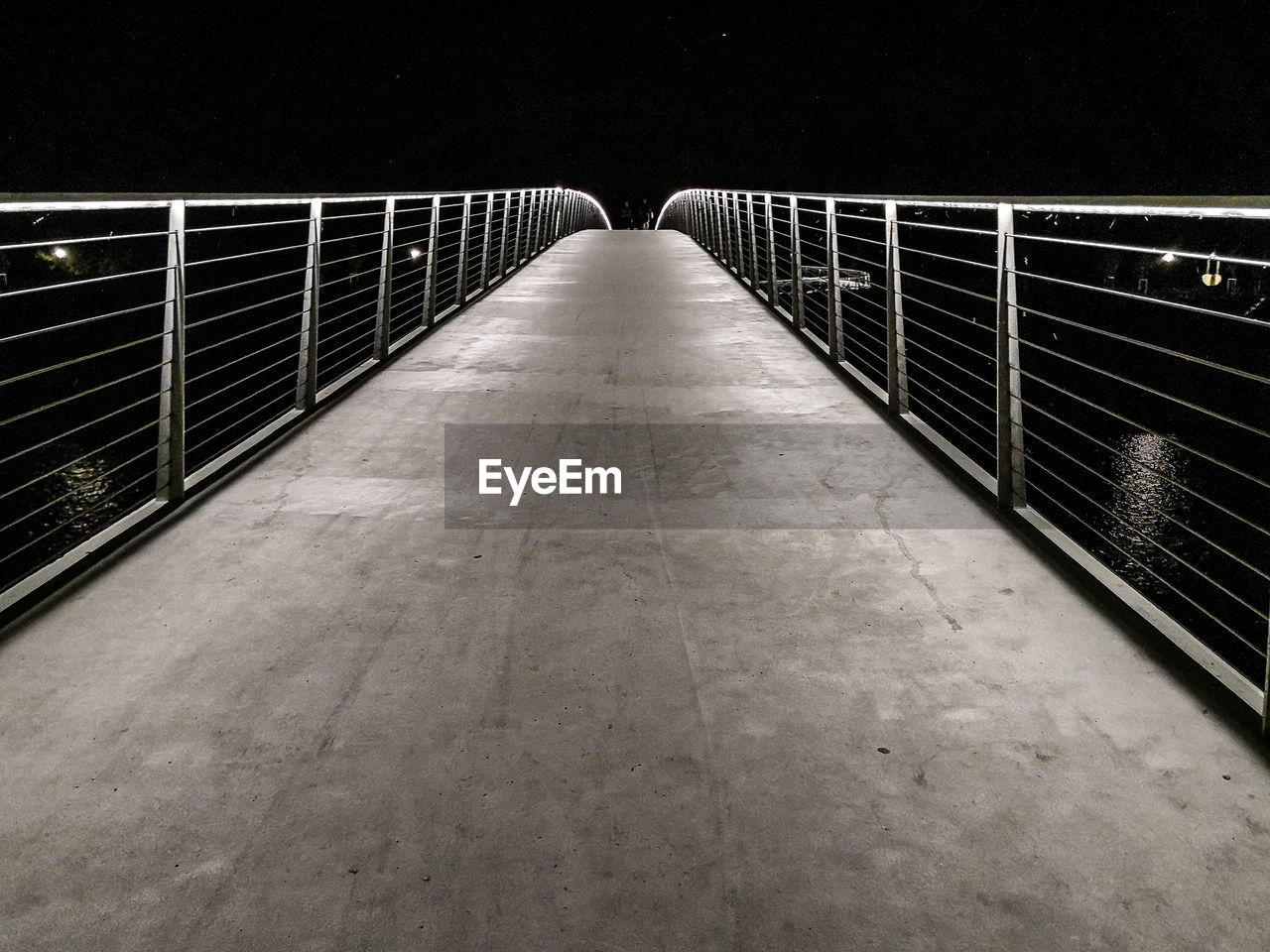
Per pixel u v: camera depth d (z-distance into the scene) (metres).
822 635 2.26
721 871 1.49
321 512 3.13
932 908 1.41
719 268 12.69
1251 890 1.43
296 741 1.85
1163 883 1.45
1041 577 2.56
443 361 5.88
